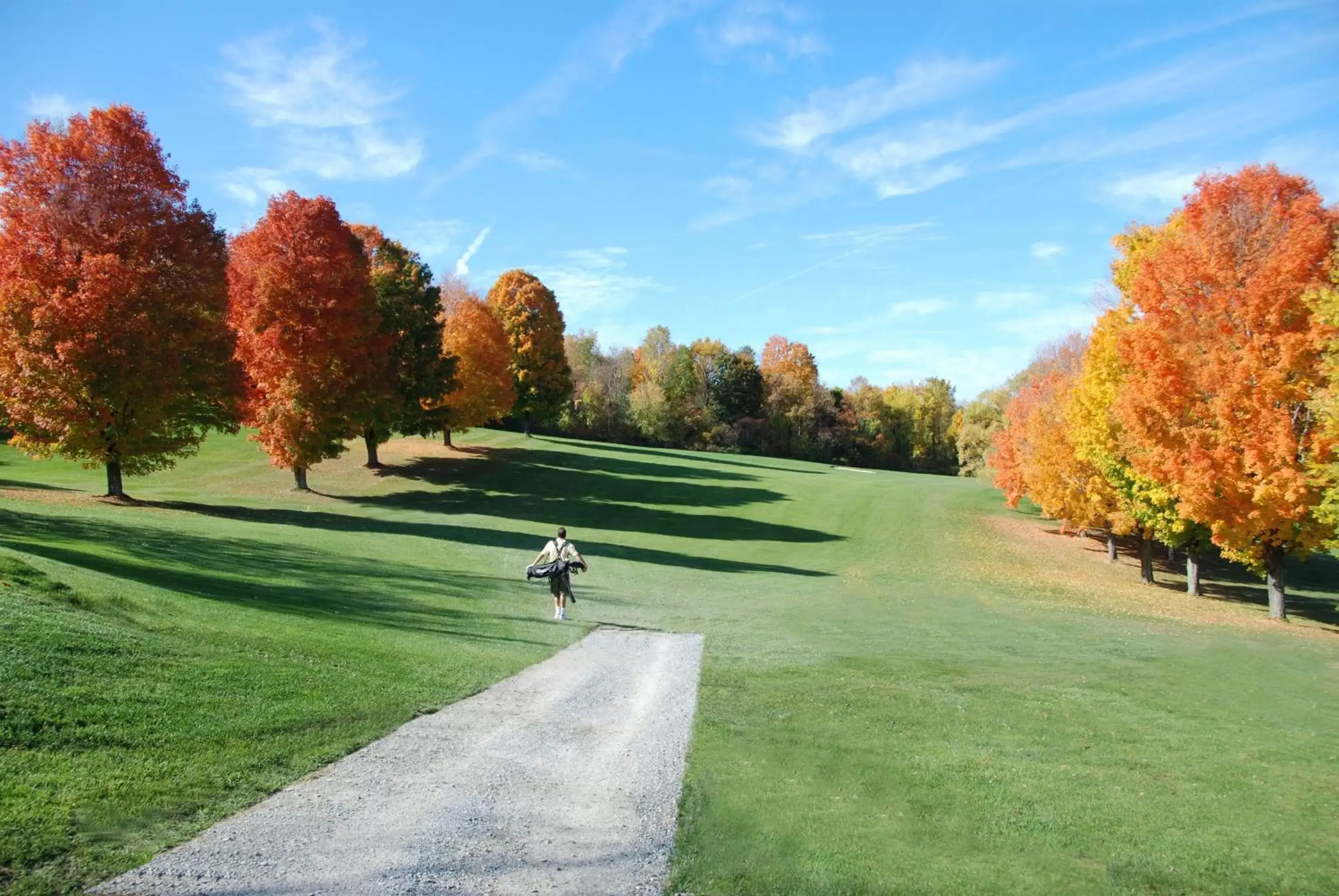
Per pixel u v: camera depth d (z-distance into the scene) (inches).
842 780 296.8
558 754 307.4
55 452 989.2
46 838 197.8
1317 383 730.2
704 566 1120.2
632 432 3459.6
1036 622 789.9
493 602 685.3
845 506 1870.1
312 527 1051.3
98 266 916.0
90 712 269.6
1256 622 876.0
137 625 376.5
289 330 1239.5
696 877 211.9
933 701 436.8
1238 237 809.5
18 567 396.2
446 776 274.5
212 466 1689.2
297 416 1252.5
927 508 1911.9
